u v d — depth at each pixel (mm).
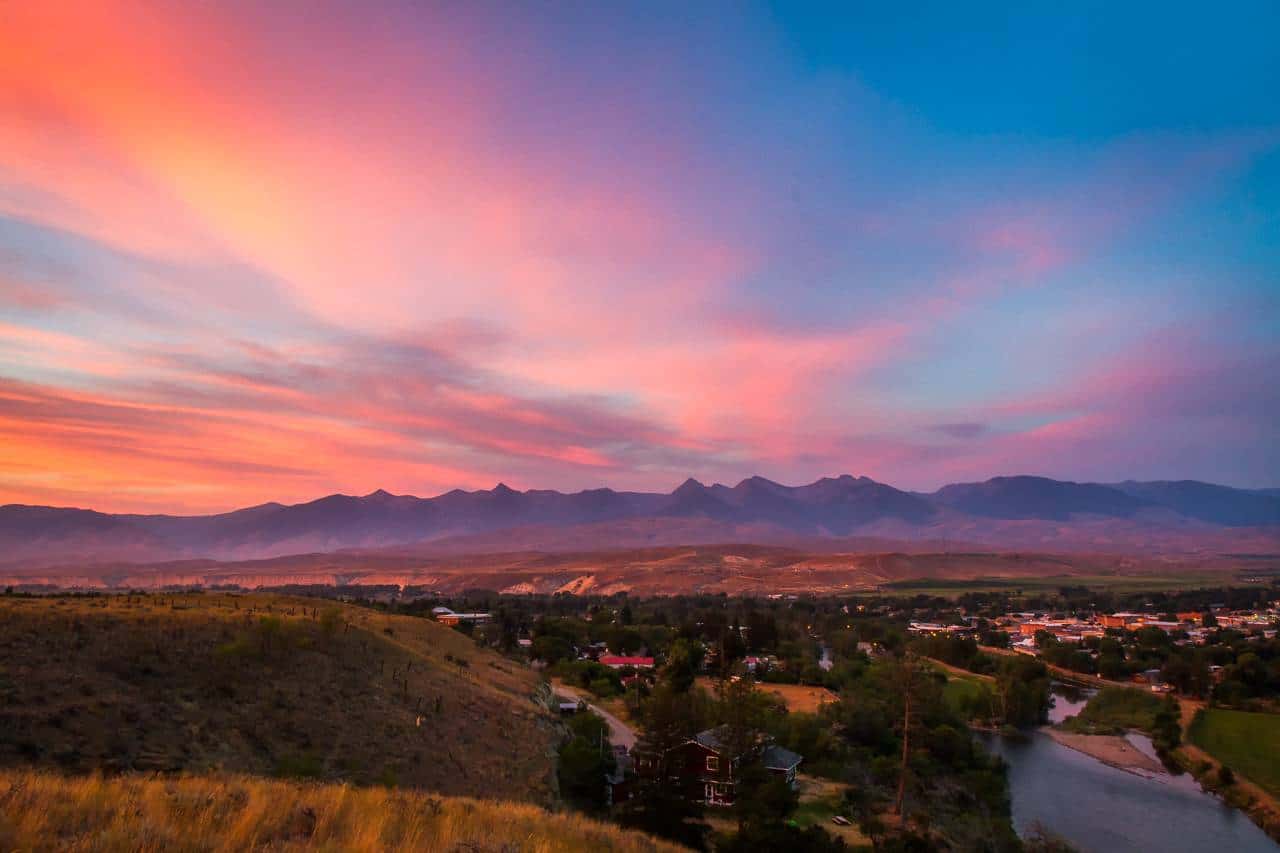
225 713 38719
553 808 43594
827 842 40469
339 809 16766
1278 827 66938
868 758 76500
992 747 96000
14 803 13406
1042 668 132625
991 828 58281
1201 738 95812
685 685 94250
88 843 12172
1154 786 80188
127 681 38188
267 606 69812
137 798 15406
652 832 44125
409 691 53562
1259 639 170500
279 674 46312
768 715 78438
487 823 19438
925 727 78625
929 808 60875
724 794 58812
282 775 33844
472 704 57750
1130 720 111062
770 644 155500
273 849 13406
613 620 190875
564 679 115625
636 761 50156
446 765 43375
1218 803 74938
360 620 75500
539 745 55969
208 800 16031
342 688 48188
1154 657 156750
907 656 86500
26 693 33188
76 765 29062
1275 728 100938
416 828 16453
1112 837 64500
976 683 128375
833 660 143875
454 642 88438
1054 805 72625
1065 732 105688
